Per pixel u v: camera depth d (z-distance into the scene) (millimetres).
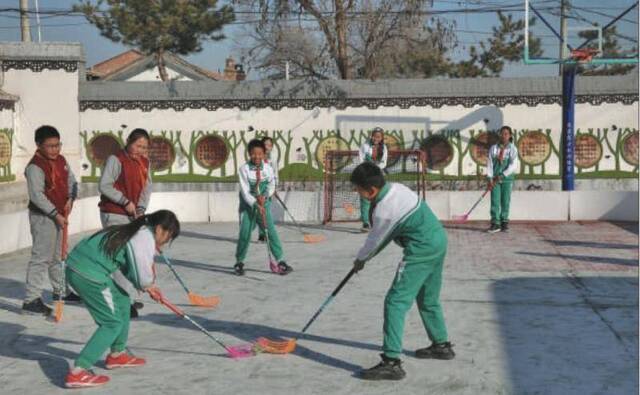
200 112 17781
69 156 17578
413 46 21812
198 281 8484
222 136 17781
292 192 14547
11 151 17094
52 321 6617
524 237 11742
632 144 17391
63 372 5203
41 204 6707
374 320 6523
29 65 17422
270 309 7027
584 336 5941
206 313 6902
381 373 4910
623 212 13695
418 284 4984
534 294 7520
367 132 17625
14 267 9586
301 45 23547
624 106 17328
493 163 12344
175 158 17844
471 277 8445
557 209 13914
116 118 17672
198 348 5754
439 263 5055
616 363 5234
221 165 17844
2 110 16703
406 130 17578
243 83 17734
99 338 4875
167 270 9242
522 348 5629
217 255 10383
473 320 6488
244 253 8812
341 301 7320
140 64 35656
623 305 6980
